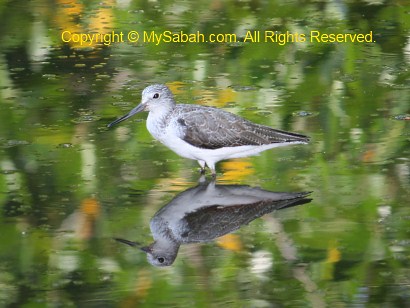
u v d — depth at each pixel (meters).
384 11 20.70
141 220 11.99
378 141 14.39
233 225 11.88
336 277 10.61
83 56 18.45
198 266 10.88
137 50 18.84
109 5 21.33
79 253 11.18
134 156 14.06
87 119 15.39
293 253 11.16
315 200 12.50
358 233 11.59
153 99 13.47
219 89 16.78
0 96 16.36
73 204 12.43
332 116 15.41
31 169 13.47
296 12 20.84
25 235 11.59
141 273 10.74
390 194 12.62
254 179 13.27
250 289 10.38
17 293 10.30
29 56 18.38
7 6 21.11
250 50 18.81
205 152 13.32
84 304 10.05
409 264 10.83
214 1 21.58
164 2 21.58
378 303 10.05
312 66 17.97
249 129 13.37
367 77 17.30
